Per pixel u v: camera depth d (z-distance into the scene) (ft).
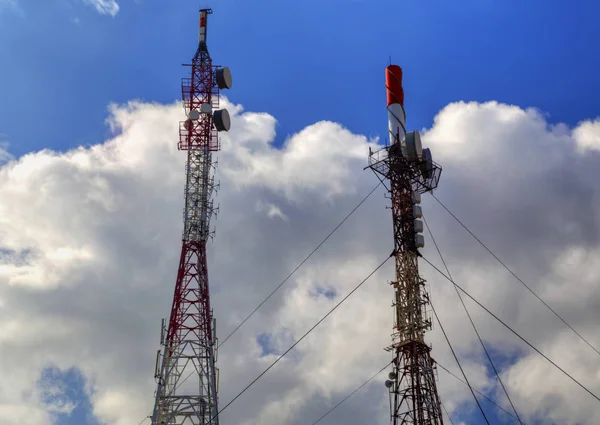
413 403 377.91
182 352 506.48
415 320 393.91
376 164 428.15
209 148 563.07
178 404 491.72
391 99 440.04
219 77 570.46
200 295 521.65
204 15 595.88
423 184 428.15
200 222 541.75
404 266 404.98
